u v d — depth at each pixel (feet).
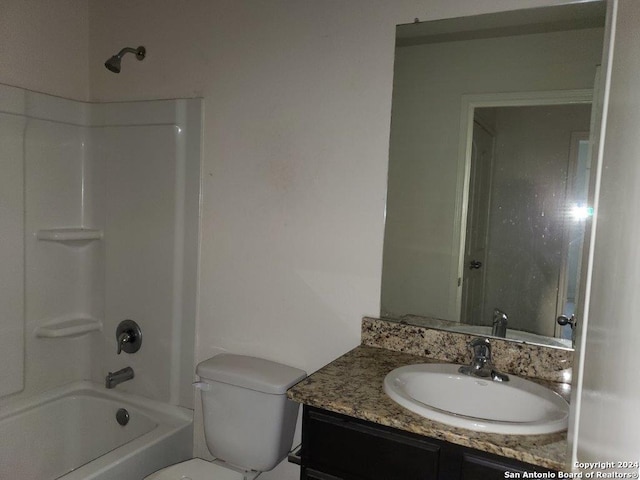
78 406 7.23
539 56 4.81
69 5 6.97
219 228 6.46
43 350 6.99
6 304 6.44
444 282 5.29
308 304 5.97
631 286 1.61
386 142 5.43
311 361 6.00
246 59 6.12
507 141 4.97
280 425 5.47
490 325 5.13
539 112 4.84
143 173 6.86
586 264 2.63
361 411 3.92
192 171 6.55
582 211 4.72
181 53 6.55
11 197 6.42
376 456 4.00
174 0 6.55
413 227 5.39
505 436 3.58
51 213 6.98
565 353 4.70
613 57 2.22
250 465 5.63
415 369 4.76
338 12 5.57
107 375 7.01
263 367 5.81
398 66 5.34
